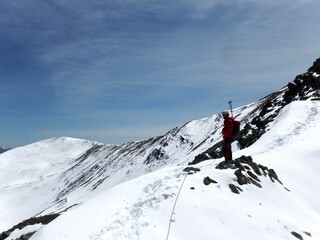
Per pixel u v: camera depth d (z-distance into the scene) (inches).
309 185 624.4
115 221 403.5
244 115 4835.1
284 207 486.3
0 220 7347.4
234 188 463.2
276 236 394.3
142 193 486.6
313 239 420.8
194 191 430.9
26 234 834.8
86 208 504.1
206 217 384.5
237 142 1727.4
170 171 590.6
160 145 7396.7
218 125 6761.8
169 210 386.9
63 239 410.3
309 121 1125.7
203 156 1376.7
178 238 344.5
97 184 7234.3
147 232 348.2
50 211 6171.3
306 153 786.2
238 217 402.3
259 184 513.7
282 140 971.3
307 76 1918.1
